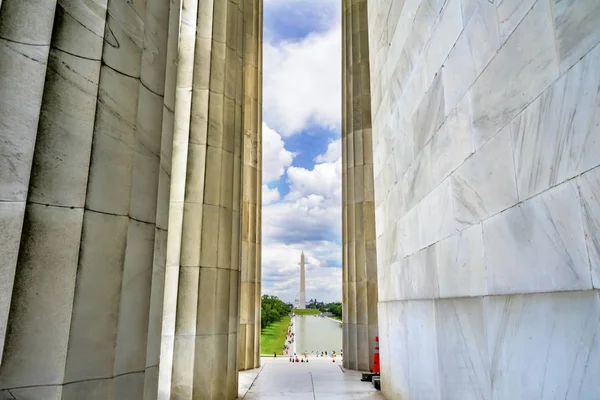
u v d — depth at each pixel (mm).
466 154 5777
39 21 3873
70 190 3850
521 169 4402
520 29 4488
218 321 9711
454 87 6258
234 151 11117
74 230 3803
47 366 3506
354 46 19109
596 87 3316
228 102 11031
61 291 3666
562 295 3674
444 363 6387
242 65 12219
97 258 4004
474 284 5414
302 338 63594
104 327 4004
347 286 17469
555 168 3830
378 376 13008
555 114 3846
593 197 3311
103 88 4230
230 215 10594
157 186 5137
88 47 4160
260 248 19125
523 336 4262
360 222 17547
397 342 9320
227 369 9852
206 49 10688
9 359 3354
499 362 4719
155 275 5379
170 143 6031
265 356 23219
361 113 18406
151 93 5152
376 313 16438
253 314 17469
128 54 4629
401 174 9234
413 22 8430
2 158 3543
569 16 3678
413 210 8266
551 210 3865
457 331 5910
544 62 4047
